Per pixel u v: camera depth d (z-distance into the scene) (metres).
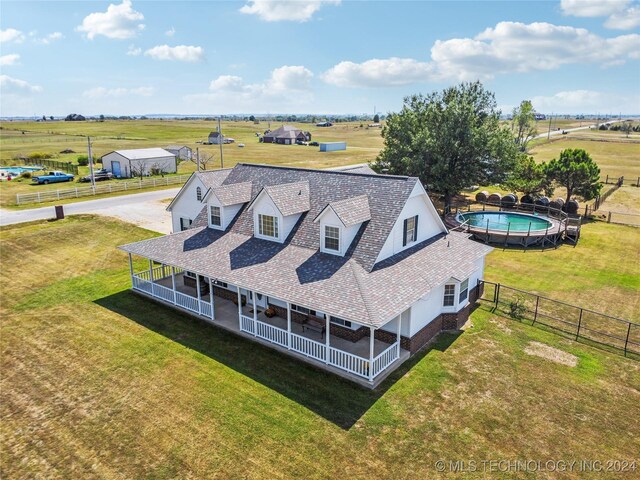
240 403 16.11
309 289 18.64
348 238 20.70
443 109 46.78
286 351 19.56
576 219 39.97
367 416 15.41
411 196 21.98
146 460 13.51
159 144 126.25
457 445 14.14
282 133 148.38
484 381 17.56
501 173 45.59
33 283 27.72
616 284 27.92
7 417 15.45
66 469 13.20
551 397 16.61
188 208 32.34
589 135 168.12
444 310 21.83
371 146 136.00
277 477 12.84
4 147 112.75
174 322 22.45
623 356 19.55
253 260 21.84
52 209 46.25
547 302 25.17
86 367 18.45
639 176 72.75
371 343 16.80
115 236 37.44
